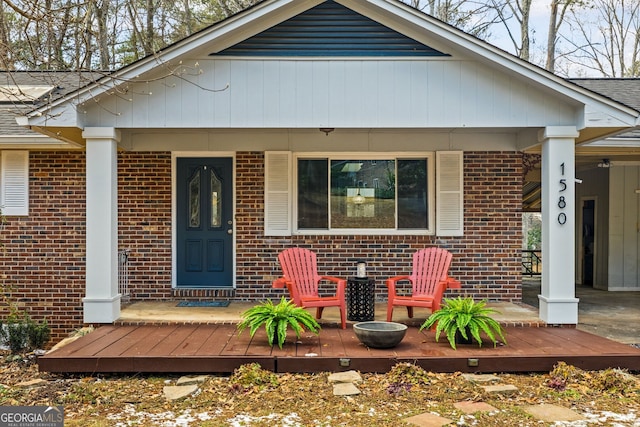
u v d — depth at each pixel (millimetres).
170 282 7984
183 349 5336
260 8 6113
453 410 4301
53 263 8008
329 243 8055
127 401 4523
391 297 6363
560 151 6469
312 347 5484
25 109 7992
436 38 6289
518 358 5188
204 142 7949
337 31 6352
